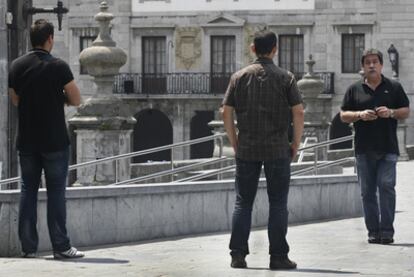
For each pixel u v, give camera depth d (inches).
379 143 765.9
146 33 3280.0
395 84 770.8
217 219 853.8
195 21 3262.8
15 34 1015.6
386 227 767.7
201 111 3260.3
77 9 3277.6
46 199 715.4
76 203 740.0
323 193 970.7
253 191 644.7
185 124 3257.9
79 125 1200.8
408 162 2422.5
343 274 609.6
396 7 3152.1
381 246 750.5
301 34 3223.4
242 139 641.0
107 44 1219.9
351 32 3186.5
